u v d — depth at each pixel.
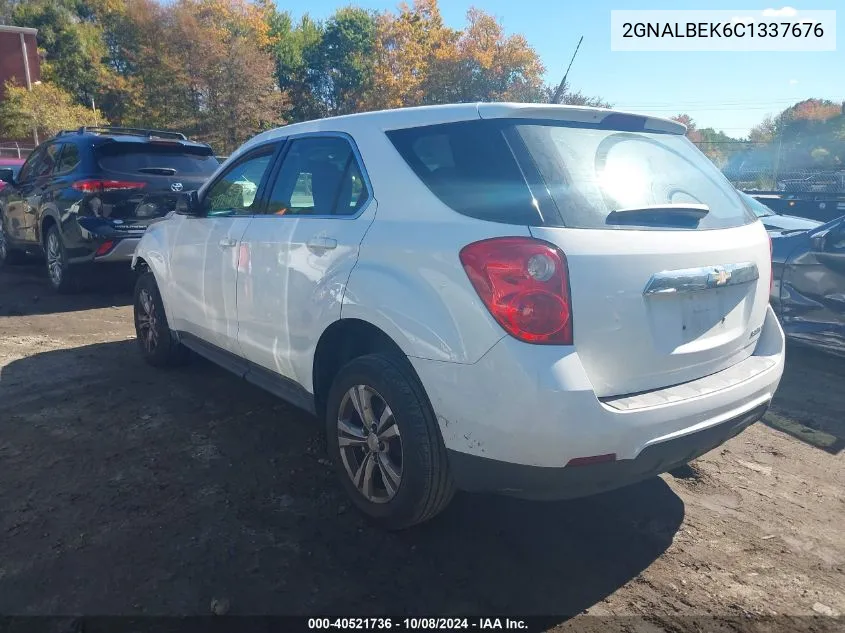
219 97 40.09
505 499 3.35
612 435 2.38
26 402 4.40
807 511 3.35
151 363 5.16
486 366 2.41
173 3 41.09
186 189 7.54
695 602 2.61
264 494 3.30
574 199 2.55
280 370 3.54
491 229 2.49
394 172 2.95
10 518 3.01
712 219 3.00
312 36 59.03
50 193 7.54
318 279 3.12
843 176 20.16
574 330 2.39
